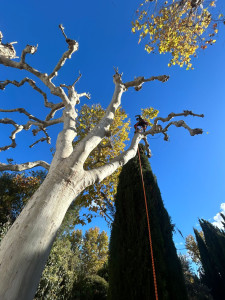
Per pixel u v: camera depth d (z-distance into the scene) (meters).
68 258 8.62
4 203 9.87
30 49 3.14
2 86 3.90
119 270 4.06
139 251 4.01
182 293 3.63
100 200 8.16
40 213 1.31
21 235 1.17
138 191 5.12
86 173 1.82
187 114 3.54
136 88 3.71
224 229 18.80
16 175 11.60
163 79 3.39
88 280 8.92
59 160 1.84
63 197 1.48
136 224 4.53
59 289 6.85
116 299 3.74
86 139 2.13
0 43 3.87
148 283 3.56
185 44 5.44
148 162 6.02
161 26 5.21
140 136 3.45
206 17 4.45
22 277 1.03
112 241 4.71
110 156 8.80
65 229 10.22
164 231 4.53
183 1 4.41
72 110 2.84
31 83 3.84
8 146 3.68
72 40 3.05
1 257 1.09
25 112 3.79
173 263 4.03
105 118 2.74
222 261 15.06
